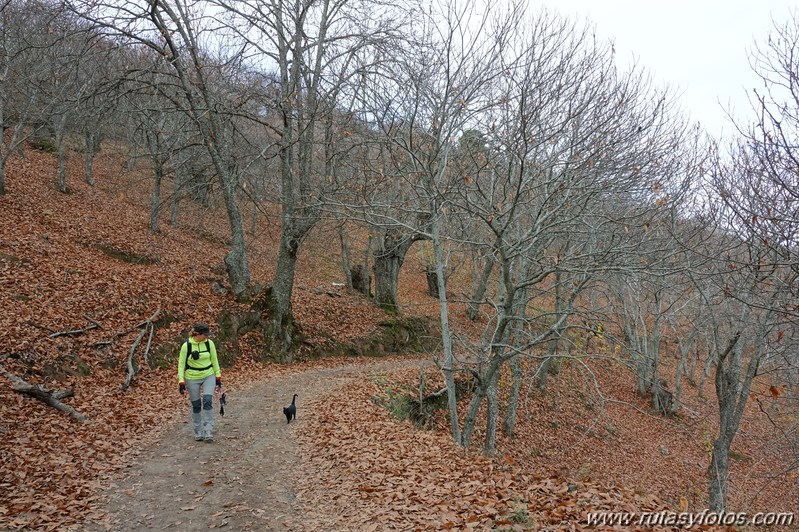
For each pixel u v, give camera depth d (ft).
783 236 26.50
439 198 33.68
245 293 60.29
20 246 50.44
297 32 51.93
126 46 52.34
